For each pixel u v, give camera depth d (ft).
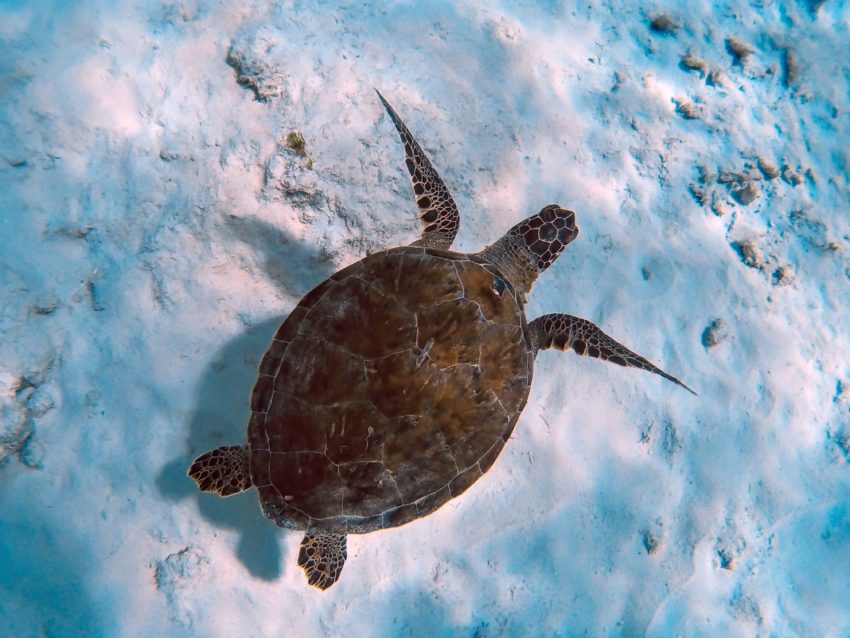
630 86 6.18
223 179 4.88
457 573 4.89
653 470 5.40
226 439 4.66
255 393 4.05
